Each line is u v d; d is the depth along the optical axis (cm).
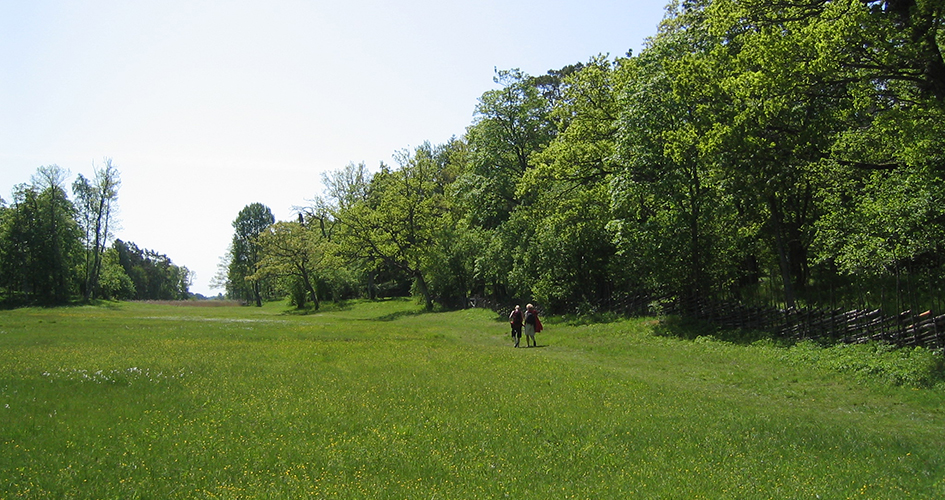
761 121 2147
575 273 4078
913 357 1727
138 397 1392
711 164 2658
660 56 3042
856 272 2197
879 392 1591
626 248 3183
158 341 2747
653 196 3086
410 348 2577
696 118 2655
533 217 4444
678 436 1144
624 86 3194
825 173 2283
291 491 827
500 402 1405
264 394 1455
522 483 877
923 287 2456
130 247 17312
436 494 824
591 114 3672
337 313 7369
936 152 1814
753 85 2077
